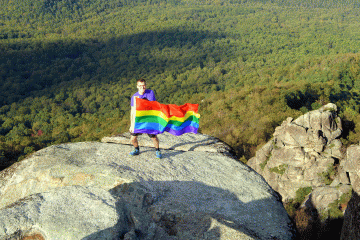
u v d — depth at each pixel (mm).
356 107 45625
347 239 3098
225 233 2953
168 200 3551
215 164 4738
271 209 3719
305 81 85625
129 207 3115
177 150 5223
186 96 120375
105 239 2445
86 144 5121
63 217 2576
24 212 2592
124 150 4801
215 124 56625
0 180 4379
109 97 149250
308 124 29266
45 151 4766
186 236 3059
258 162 33562
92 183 3770
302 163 29188
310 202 23312
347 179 22219
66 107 134375
